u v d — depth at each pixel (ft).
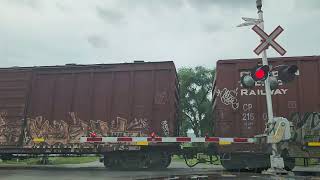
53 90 52.90
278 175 30.27
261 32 32.30
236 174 31.86
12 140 52.47
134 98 50.29
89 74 52.34
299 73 45.11
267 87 33.30
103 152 49.60
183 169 49.67
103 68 52.01
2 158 54.95
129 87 50.75
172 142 46.24
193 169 49.39
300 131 43.68
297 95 44.73
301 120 43.98
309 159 43.65
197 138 44.93
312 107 44.21
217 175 30.60
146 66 50.83
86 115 51.21
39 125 52.34
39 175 42.04
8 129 52.85
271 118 33.09
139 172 44.93
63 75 53.16
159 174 40.88
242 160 44.50
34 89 53.57
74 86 52.47
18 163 73.67
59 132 51.57
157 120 49.14
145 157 49.37
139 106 49.93
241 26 34.24
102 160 51.06
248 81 32.22
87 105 51.47
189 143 46.80
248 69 46.01
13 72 54.54
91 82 52.01
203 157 47.85
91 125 50.83
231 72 46.47
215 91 49.06
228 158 44.52
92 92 51.65
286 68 31.96
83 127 51.01
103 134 50.21
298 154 42.63
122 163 49.90
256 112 45.09
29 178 38.40
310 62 45.27
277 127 32.89
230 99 45.88
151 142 46.80
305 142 43.04
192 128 130.72
